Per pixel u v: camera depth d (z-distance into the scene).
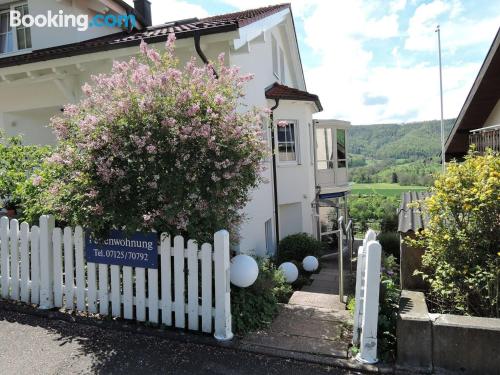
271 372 3.46
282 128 12.99
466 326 3.27
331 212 17.61
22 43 10.55
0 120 9.56
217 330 4.00
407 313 3.50
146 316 4.45
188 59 7.61
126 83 4.54
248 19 7.81
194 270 4.12
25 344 3.98
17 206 6.55
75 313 4.65
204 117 4.39
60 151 4.54
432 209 4.46
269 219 11.57
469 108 9.46
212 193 4.32
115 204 4.28
